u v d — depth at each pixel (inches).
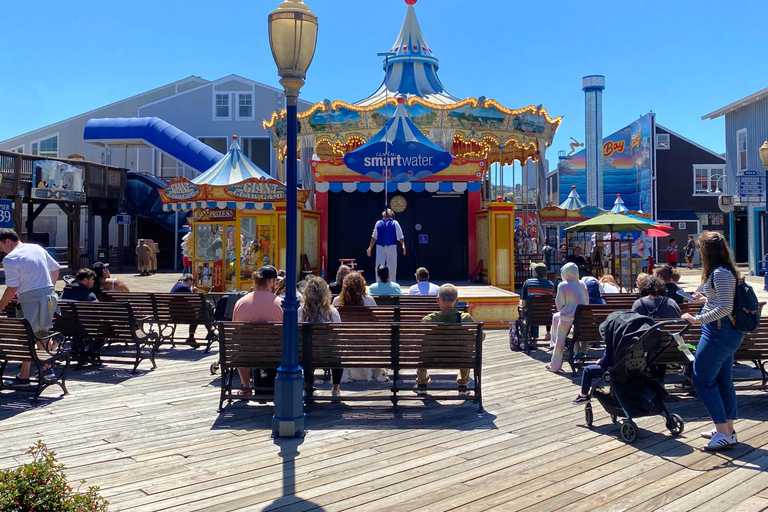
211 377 293.3
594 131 1298.0
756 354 242.1
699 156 1505.9
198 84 1424.7
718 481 160.1
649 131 1423.5
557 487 157.0
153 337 317.1
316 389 268.1
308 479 163.5
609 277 390.3
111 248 1254.9
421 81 760.3
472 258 650.2
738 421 217.2
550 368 303.3
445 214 670.5
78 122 1402.6
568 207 988.6
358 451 186.1
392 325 230.8
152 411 232.4
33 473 112.1
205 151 1120.2
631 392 198.2
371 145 526.0
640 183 1480.1
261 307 236.8
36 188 936.3
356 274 295.1
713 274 179.3
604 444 191.5
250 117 1330.0
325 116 660.1
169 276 987.3
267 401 229.5
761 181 920.3
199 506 146.4
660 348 203.6
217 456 181.9
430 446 190.4
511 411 231.1
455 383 278.2
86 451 186.9
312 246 633.6
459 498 150.5
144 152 1374.3
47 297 260.7
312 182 670.5
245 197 533.3
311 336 231.5
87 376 294.5
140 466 173.6
